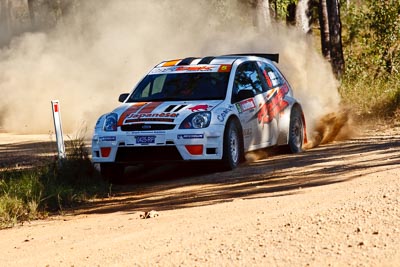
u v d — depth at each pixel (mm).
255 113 31844
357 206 17859
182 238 17172
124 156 29375
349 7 67500
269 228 16922
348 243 15250
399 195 18469
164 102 30688
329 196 20391
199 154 28906
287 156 33219
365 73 54188
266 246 15523
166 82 31938
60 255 17344
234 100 30953
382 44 56875
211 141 28953
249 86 32438
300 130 35188
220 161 29297
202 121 29047
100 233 19781
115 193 28000
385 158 27953
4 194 25797
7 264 17109
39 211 24953
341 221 16719
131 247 17047
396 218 16531
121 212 23797
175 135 28875
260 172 28641
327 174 25969
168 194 26422
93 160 29922
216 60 33000
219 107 29906
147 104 30594
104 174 29938
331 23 53875
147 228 19484
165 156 29078
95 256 16688
